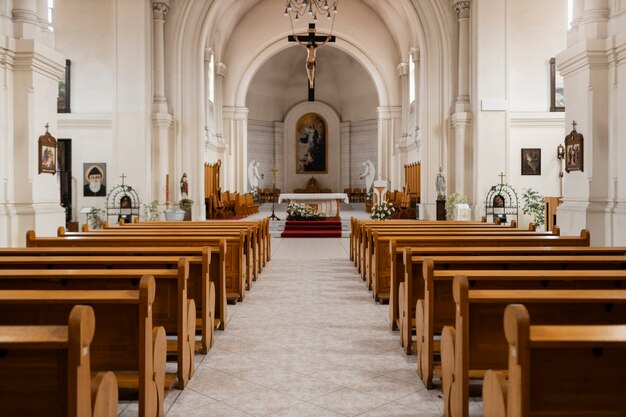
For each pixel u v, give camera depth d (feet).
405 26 87.76
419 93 80.12
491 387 10.38
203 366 16.84
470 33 58.85
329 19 94.53
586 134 32.86
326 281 32.07
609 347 7.95
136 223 39.47
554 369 8.19
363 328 21.31
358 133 116.98
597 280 14.21
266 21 95.14
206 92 82.23
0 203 30.50
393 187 95.55
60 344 8.02
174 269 16.28
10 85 31.14
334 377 15.90
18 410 8.25
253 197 102.32
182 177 61.57
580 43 32.89
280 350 18.48
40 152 32.30
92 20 58.80
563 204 35.29
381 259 26.11
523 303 11.80
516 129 57.06
